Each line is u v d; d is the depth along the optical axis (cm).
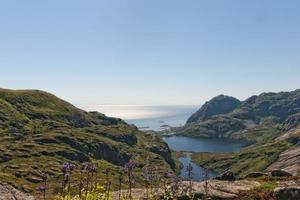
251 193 3334
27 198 2611
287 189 3231
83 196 1498
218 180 3944
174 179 1895
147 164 1862
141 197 2553
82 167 1560
